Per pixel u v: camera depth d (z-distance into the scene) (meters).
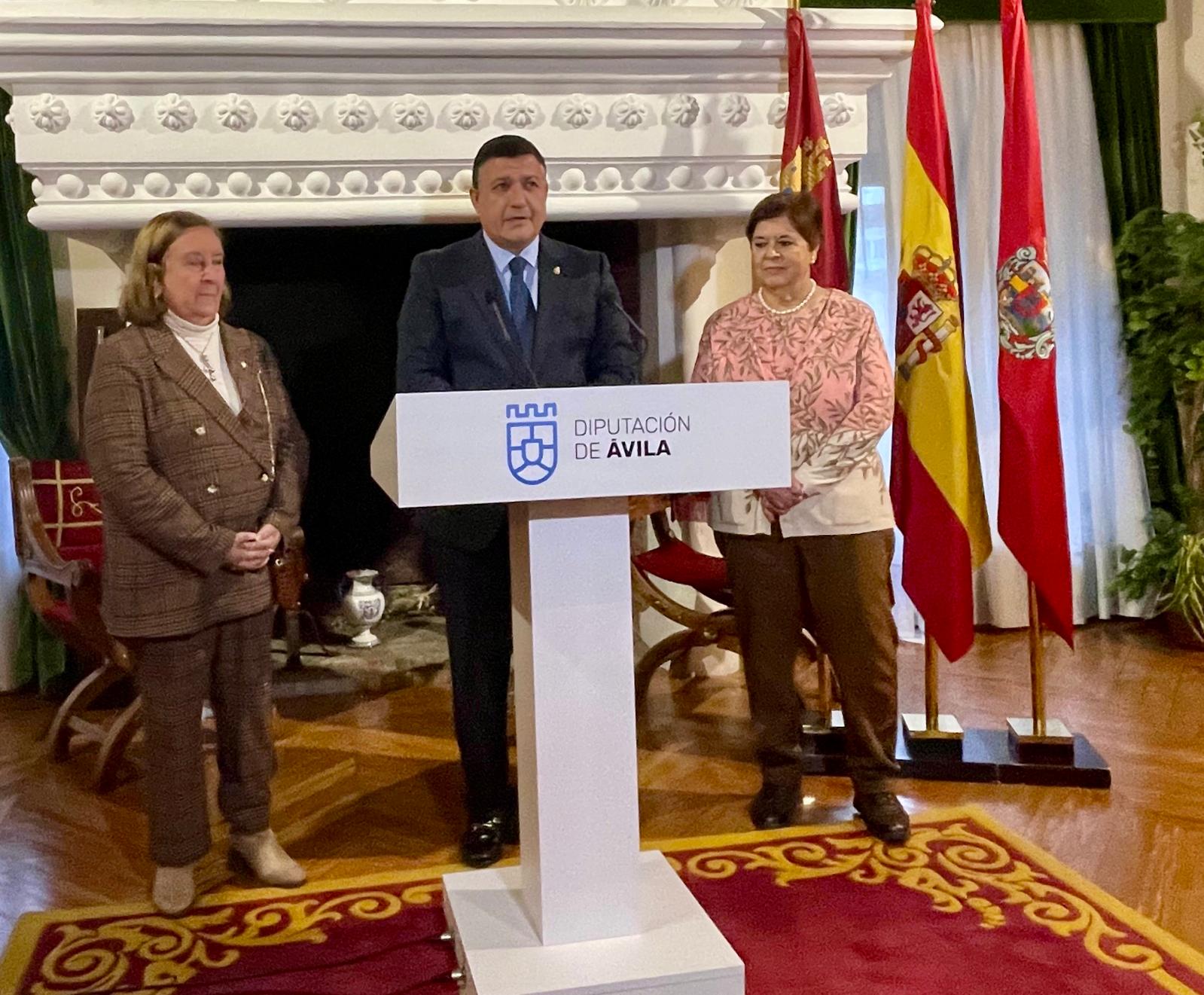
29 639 4.17
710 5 3.52
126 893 2.45
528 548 1.69
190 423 2.20
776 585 2.56
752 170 3.38
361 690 3.95
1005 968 2.03
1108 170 4.73
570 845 1.73
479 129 3.19
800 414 2.48
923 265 2.96
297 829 2.79
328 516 4.15
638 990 1.64
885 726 2.60
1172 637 4.57
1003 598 4.69
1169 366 4.52
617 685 1.73
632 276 4.01
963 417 2.95
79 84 2.98
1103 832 2.65
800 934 2.16
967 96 4.63
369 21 2.96
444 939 2.08
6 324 3.99
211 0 2.95
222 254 2.27
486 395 1.54
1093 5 4.62
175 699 2.26
